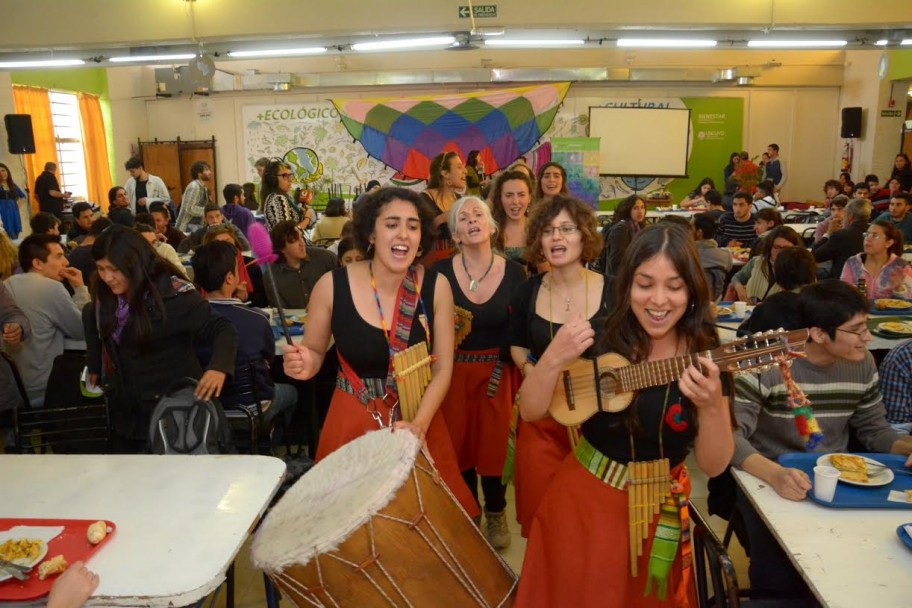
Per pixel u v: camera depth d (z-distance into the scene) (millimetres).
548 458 2283
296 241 4324
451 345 2287
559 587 1729
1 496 1798
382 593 1557
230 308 3080
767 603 1893
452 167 3705
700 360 1498
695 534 1833
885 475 1868
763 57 13289
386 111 10539
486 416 2738
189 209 8609
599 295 2342
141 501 1772
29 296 3527
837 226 6570
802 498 1781
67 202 10828
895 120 12484
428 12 7789
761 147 13539
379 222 2129
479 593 1742
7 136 10359
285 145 13469
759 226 6188
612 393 1655
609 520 1701
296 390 3605
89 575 1423
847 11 7566
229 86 13211
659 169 13227
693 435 1658
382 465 1679
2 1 8031
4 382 3229
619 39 7816
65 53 8328
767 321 2365
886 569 1493
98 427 2713
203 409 2275
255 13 7902
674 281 1584
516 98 10469
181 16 7969
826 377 2082
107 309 2484
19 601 1427
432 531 1646
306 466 3229
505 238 3287
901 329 3463
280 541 1552
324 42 7988
